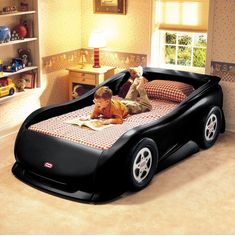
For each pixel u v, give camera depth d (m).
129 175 3.77
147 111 4.67
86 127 4.20
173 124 4.29
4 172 4.24
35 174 4.02
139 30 5.84
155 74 5.41
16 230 3.30
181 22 5.70
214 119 4.93
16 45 5.43
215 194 3.89
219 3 5.17
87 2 6.11
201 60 5.79
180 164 4.48
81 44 6.31
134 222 3.44
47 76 5.77
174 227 3.37
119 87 5.36
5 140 5.12
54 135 4.04
